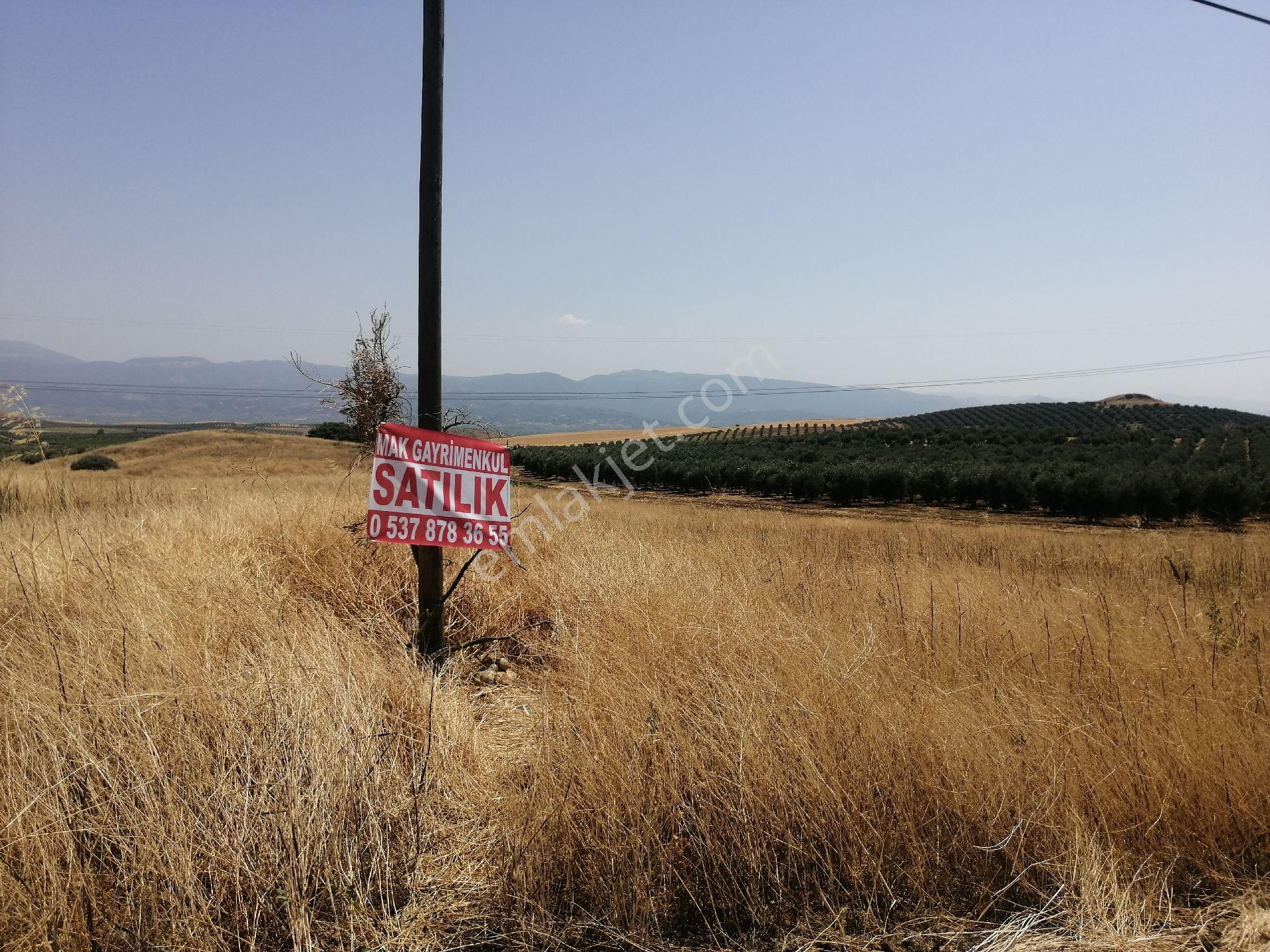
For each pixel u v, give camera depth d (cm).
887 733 287
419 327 432
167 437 5053
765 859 245
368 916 221
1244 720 314
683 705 311
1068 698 337
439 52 423
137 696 260
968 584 549
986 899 243
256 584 434
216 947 204
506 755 321
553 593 536
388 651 393
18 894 199
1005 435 7831
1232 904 241
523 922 227
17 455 810
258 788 239
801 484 4422
